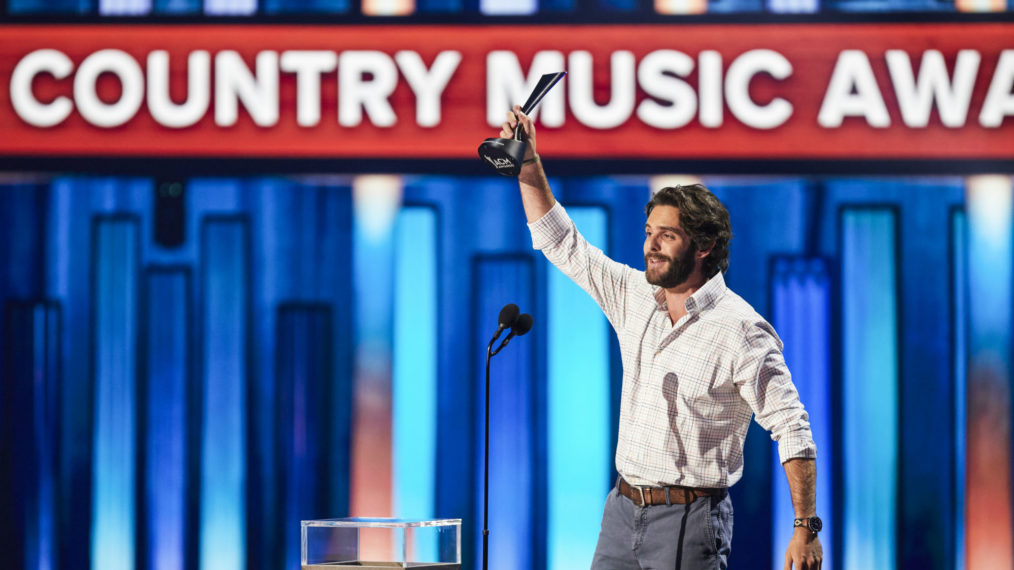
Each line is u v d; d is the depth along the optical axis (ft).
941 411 42.24
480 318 43.09
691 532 23.13
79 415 43.34
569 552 42.32
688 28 43.01
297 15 43.50
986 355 42.24
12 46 43.65
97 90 43.65
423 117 43.19
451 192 43.42
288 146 43.34
